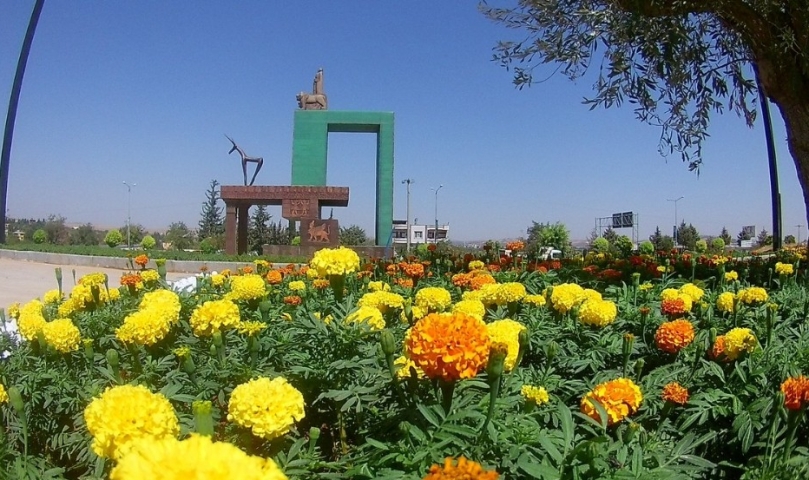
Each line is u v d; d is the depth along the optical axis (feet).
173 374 8.46
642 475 5.65
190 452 2.89
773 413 6.61
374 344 8.40
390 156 79.30
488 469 5.20
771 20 20.79
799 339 9.73
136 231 175.22
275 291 16.03
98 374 9.36
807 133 21.77
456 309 10.49
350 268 10.53
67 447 8.45
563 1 23.63
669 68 21.99
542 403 6.88
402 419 6.51
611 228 113.91
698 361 9.05
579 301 11.05
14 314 14.93
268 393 6.11
